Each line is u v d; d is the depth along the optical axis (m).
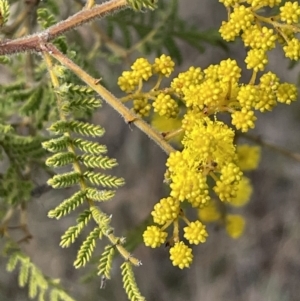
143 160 0.75
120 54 0.50
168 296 0.79
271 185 0.76
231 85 0.33
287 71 0.66
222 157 0.32
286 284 0.76
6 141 0.43
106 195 0.33
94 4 0.34
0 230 0.44
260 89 0.33
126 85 0.34
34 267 0.43
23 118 0.47
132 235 0.46
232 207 0.76
